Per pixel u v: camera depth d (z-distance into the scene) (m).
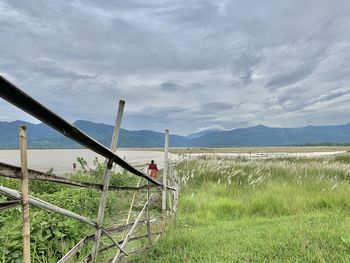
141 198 12.01
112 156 3.34
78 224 6.60
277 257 4.64
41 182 12.40
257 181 12.82
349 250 4.62
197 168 17.38
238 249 5.23
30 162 57.22
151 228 6.88
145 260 5.04
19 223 5.70
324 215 7.62
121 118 3.95
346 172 15.31
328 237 5.25
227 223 8.24
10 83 1.55
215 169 16.70
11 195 1.93
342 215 7.45
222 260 4.70
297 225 6.48
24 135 2.00
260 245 5.31
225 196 11.47
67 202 8.98
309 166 16.83
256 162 20.44
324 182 12.05
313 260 4.37
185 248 5.52
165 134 8.93
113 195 11.72
